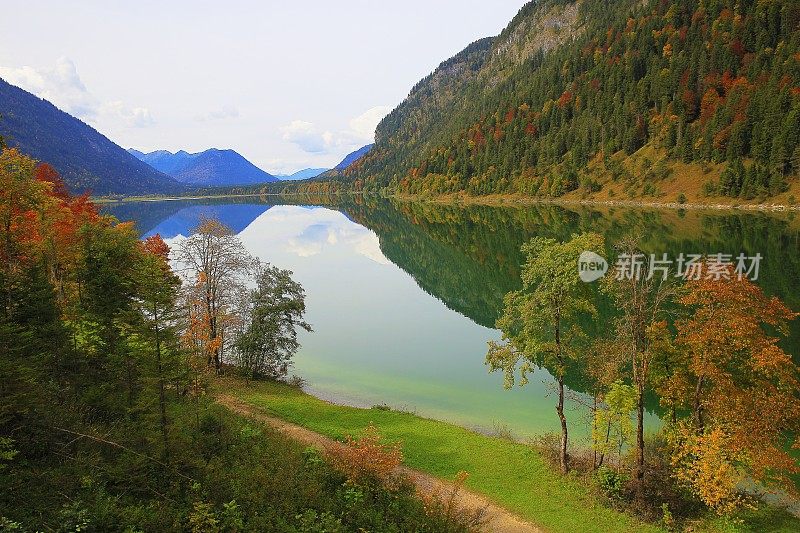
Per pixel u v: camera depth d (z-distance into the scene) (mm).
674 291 22625
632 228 108312
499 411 33500
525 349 23891
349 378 40500
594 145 194625
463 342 50000
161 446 16297
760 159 136000
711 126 152250
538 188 196000
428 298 70062
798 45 163250
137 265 26328
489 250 103312
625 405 21703
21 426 14922
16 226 26719
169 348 16969
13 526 11492
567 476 24000
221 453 19891
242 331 40312
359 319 59594
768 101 143125
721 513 20422
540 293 23125
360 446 21906
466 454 26688
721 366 21469
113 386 20375
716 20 197250
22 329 20375
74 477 14430
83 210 43938
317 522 16000
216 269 40156
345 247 120312
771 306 20891
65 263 32031
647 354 22078
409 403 35406
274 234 149125
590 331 42000
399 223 168750
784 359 19703
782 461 19531
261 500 16172
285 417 31516
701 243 84062
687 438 21250
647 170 165125
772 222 102062
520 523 20781
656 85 191625
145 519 13453
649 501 21609
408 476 23250
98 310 25359
